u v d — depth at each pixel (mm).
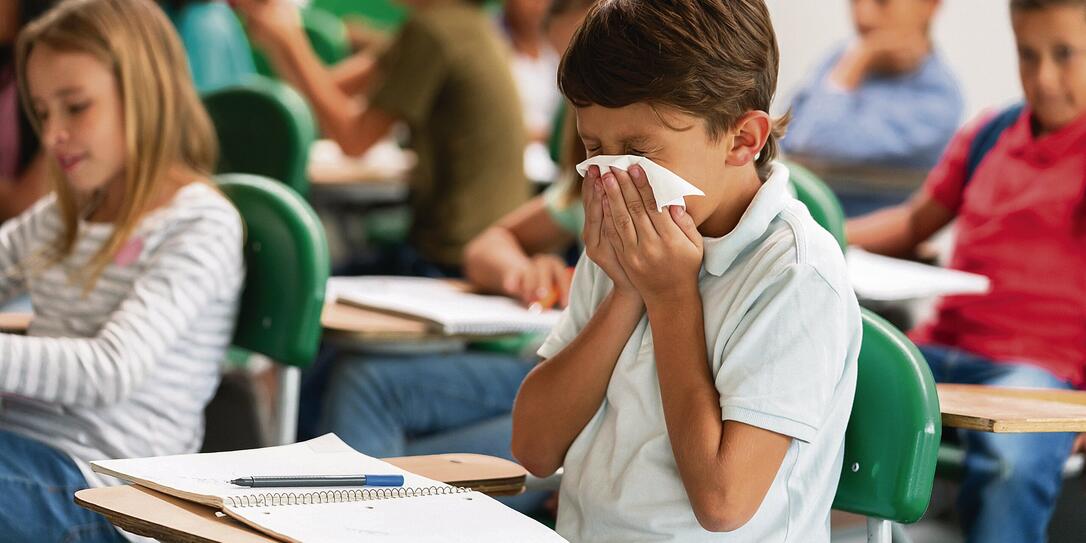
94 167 2102
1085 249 2717
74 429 1967
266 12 4570
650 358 1459
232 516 1219
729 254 1399
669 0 1335
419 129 4098
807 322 1339
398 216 4867
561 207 2668
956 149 2994
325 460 1453
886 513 1415
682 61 1312
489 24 4215
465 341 2662
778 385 1325
